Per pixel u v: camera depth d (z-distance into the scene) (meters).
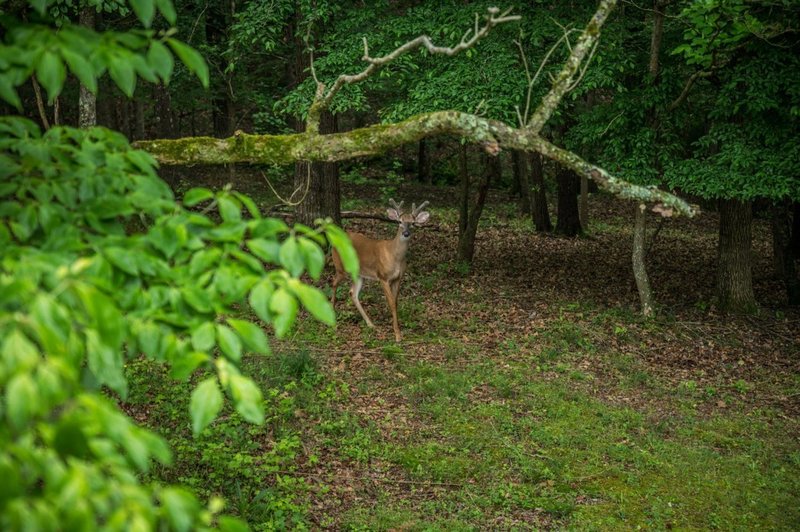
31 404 1.67
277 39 13.95
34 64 2.29
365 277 11.94
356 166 26.62
